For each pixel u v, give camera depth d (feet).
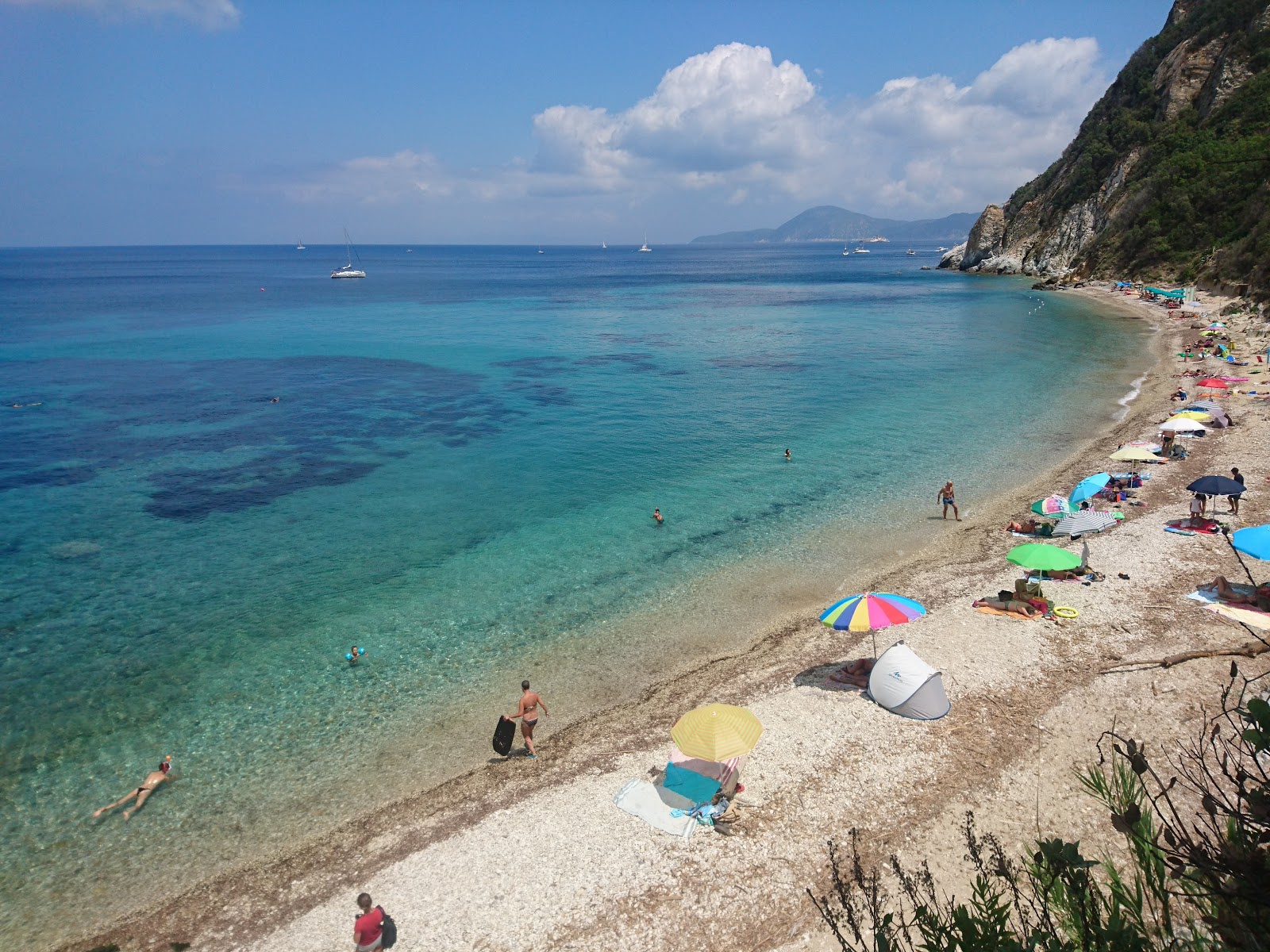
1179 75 367.25
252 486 108.68
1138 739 48.37
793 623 70.23
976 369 185.68
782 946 37.55
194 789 51.72
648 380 182.19
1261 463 98.99
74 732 57.00
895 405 151.43
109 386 177.88
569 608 73.92
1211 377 144.05
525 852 44.93
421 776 52.60
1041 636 62.95
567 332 269.85
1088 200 400.06
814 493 103.04
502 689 61.98
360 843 46.91
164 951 40.27
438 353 224.74
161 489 107.55
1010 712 53.57
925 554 83.30
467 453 123.85
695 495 103.14
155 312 341.62
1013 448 119.03
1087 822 42.50
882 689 55.72
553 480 110.01
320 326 289.33
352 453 124.47
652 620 71.61
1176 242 307.17
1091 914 14.75
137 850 46.85
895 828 44.06
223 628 71.05
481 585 78.79
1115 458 94.84
